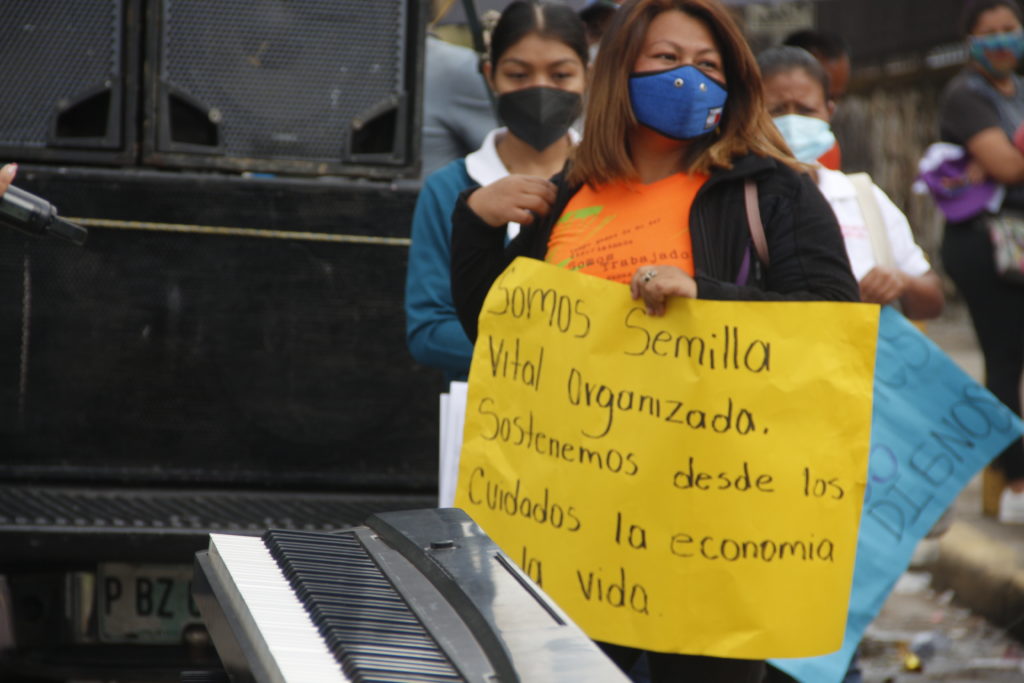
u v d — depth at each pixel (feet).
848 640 34.04
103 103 38.22
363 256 38.01
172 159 38.01
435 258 34.78
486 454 25.20
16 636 36.01
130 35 37.52
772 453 23.18
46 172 36.70
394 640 13.29
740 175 24.88
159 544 34.68
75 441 37.40
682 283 23.26
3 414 37.17
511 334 25.07
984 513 67.56
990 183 64.23
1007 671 50.47
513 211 26.07
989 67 63.98
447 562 14.92
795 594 23.26
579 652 12.82
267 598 14.25
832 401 23.17
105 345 37.32
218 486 38.01
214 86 38.34
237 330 37.73
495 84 35.47
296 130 38.81
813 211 24.81
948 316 153.99
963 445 34.88
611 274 25.20
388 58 38.99
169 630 36.22
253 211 37.58
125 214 37.09
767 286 24.95
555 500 24.25
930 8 150.10
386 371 38.22
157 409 37.63
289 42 38.65
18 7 37.35
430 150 49.03
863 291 35.76
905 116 159.74
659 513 23.49
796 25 123.24
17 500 36.11
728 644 23.25
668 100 24.81
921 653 51.80
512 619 13.50
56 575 35.88
